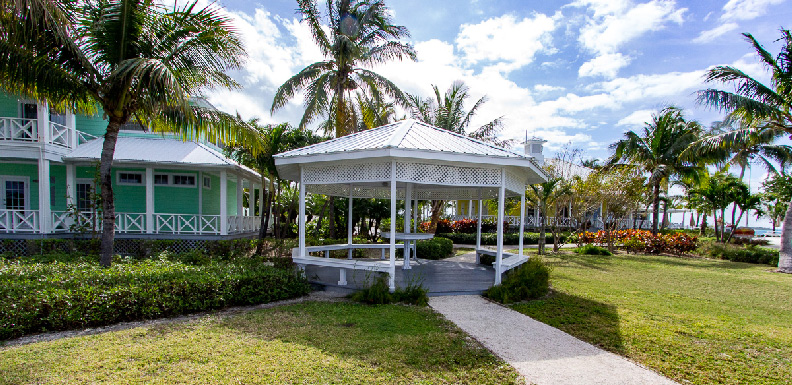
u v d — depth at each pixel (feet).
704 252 54.95
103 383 10.53
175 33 24.06
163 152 41.16
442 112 59.93
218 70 26.43
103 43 22.62
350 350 13.26
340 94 47.52
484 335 15.62
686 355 14.08
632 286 28.43
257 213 81.00
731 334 16.70
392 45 48.16
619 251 58.90
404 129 24.47
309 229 61.41
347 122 50.49
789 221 39.83
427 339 14.61
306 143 48.39
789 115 40.27
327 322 16.53
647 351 14.42
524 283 23.72
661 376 12.27
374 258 39.11
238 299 19.47
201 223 41.91
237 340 14.07
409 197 30.27
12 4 16.56
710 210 87.04
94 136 47.32
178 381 10.74
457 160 21.03
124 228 40.11
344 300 21.15
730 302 23.70
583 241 62.23
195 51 24.89
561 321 18.06
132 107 25.00
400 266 32.27
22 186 41.75
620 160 66.90
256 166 49.44
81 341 13.78
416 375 11.58
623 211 55.98
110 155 24.11
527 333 16.11
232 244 39.93
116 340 13.89
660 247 54.44
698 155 50.98
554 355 13.74
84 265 22.22
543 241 51.57
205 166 39.86
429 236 29.04
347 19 47.85
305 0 45.98
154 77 21.01
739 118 48.67
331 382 10.93
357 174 22.43
